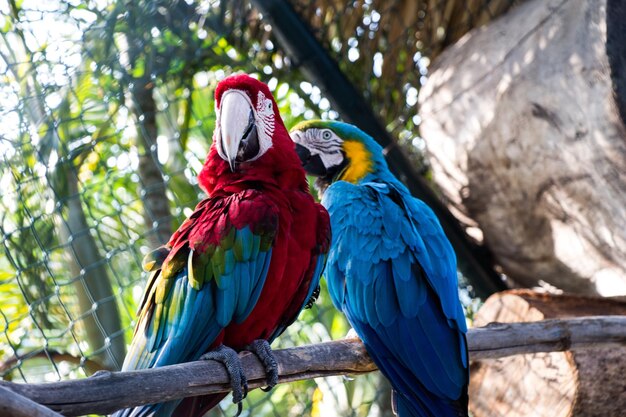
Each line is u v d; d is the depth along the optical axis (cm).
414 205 342
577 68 378
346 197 345
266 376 259
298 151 397
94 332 371
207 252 262
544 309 340
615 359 325
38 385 196
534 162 394
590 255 390
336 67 411
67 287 370
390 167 425
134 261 401
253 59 434
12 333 373
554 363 330
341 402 464
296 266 276
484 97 415
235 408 471
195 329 260
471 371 355
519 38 413
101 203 399
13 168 338
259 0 394
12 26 346
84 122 367
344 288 323
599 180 372
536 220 407
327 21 429
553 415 327
